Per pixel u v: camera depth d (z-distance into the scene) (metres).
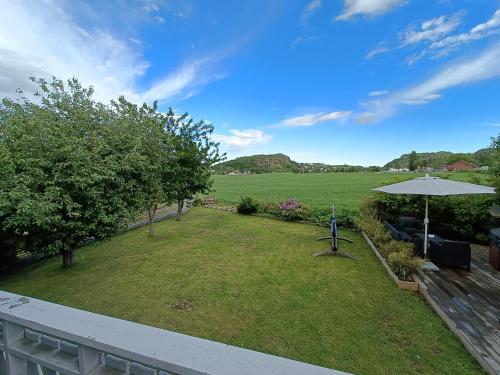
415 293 5.20
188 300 5.03
